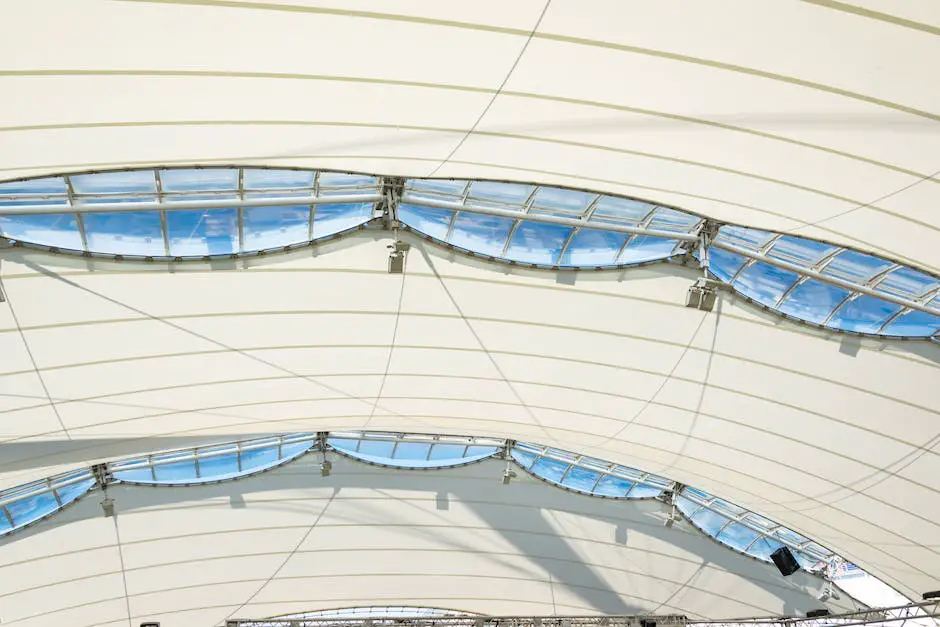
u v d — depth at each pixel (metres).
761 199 25.05
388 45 20.20
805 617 48.94
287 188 26.52
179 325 30.55
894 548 38.56
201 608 48.31
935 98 20.72
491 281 31.33
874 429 33.84
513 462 44.00
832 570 47.47
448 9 19.34
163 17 18.62
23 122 20.41
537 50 20.53
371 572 49.12
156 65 19.72
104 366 30.97
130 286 28.59
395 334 33.00
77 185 24.78
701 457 38.12
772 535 45.69
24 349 29.17
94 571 44.03
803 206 24.92
